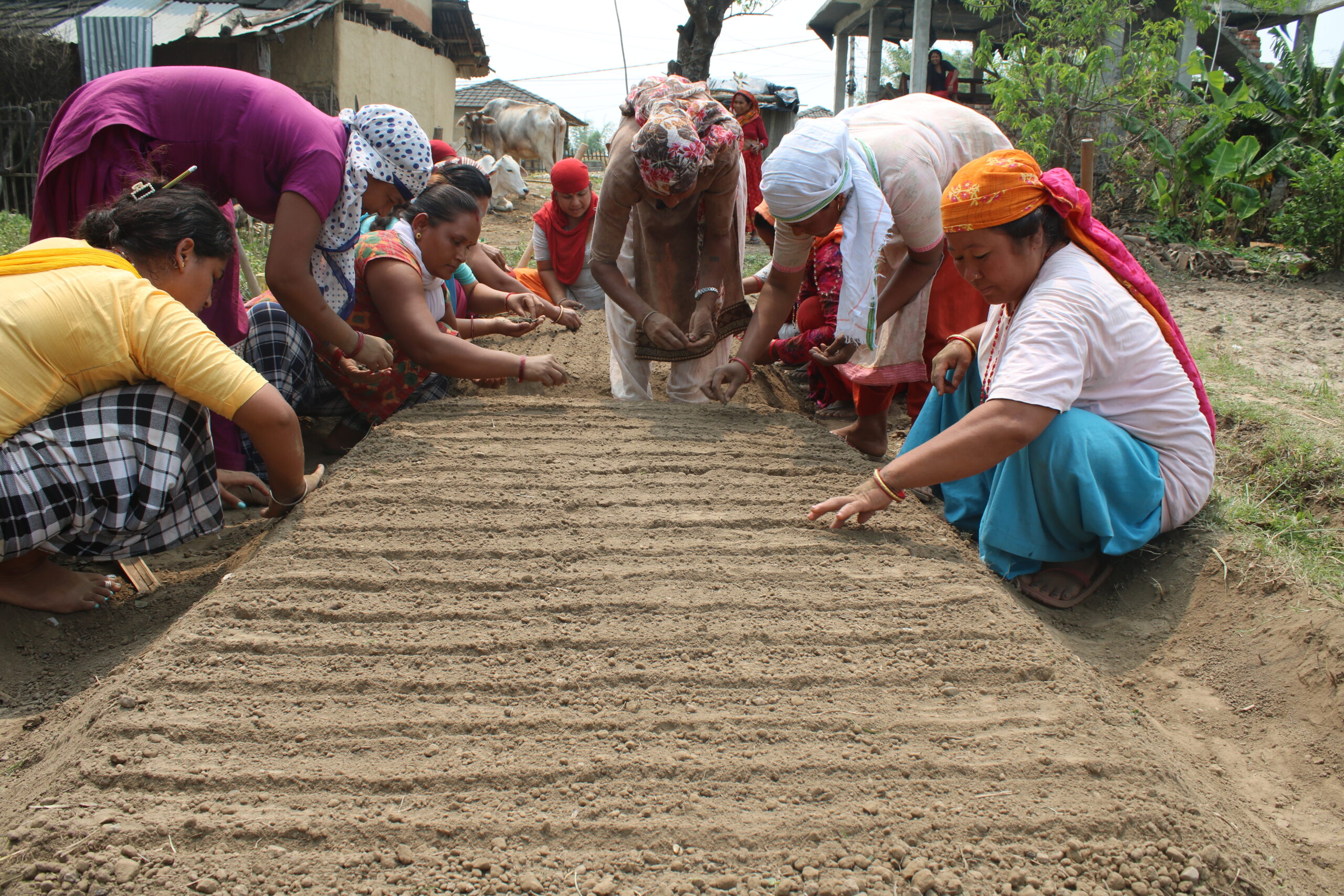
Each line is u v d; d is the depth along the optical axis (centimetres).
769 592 238
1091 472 254
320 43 1346
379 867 158
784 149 298
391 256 338
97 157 282
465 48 2014
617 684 204
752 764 181
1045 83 925
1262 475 351
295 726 187
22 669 230
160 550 242
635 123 322
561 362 457
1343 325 634
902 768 181
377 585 234
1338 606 241
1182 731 221
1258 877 164
